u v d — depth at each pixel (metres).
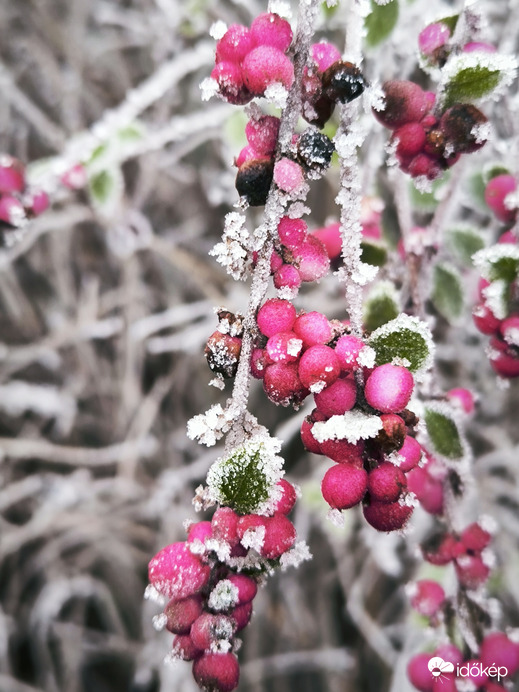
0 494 0.32
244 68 0.10
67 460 0.32
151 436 0.34
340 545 0.30
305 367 0.09
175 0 0.27
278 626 0.33
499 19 0.22
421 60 0.13
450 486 0.14
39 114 0.31
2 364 0.33
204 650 0.10
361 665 0.32
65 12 0.34
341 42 0.24
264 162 0.10
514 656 0.13
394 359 0.10
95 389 0.35
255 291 0.10
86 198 0.28
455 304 0.18
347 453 0.10
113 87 0.34
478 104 0.12
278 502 0.10
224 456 0.10
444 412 0.14
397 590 0.30
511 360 0.13
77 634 0.33
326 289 0.26
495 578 0.24
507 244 0.14
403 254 0.17
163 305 0.35
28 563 0.34
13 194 0.17
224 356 0.10
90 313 0.33
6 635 0.32
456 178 0.15
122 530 0.34
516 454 0.27
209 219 0.34
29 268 0.35
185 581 0.10
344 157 0.10
